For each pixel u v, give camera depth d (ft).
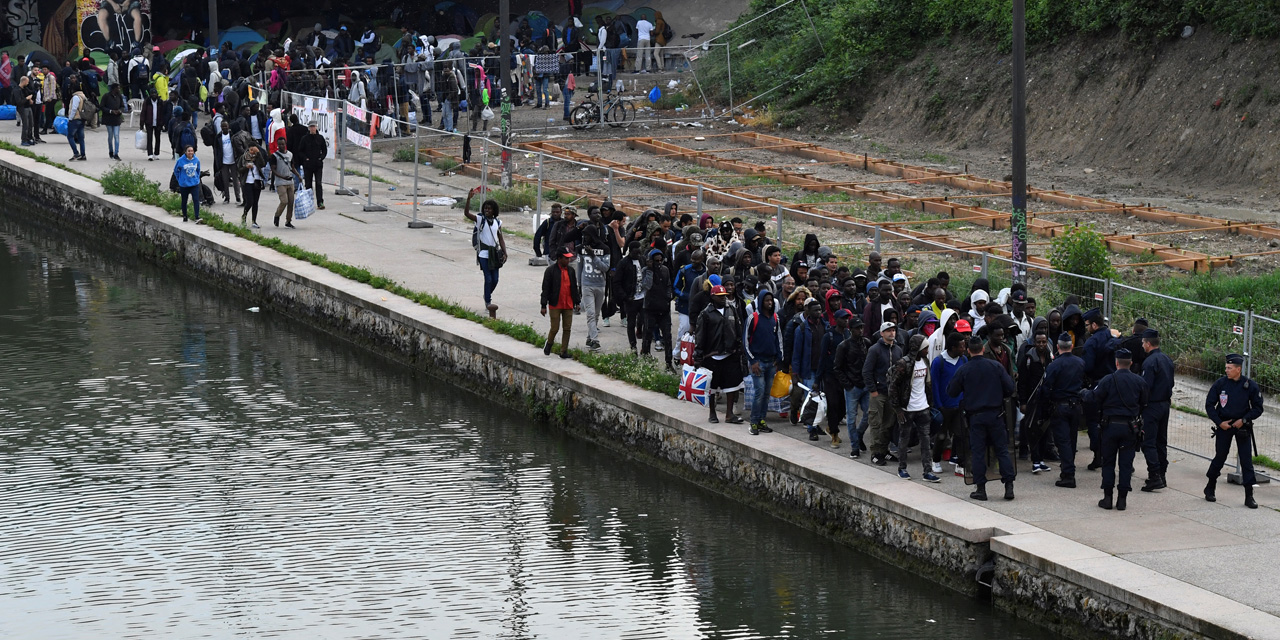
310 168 125.49
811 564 58.03
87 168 144.66
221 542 60.39
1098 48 154.40
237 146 125.90
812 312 65.62
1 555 58.75
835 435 64.28
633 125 176.65
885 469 61.00
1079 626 48.80
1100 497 57.47
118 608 53.57
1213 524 54.03
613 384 75.05
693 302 69.82
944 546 54.34
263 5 237.25
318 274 101.60
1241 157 133.39
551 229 95.76
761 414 66.44
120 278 115.65
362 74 175.83
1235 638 43.09
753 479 64.64
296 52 178.70
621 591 55.47
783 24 194.49
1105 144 147.84
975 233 117.80
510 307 91.97
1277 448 64.44
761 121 176.96
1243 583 47.42
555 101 191.93
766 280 71.77
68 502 65.21
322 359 91.86
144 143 150.30
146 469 69.92
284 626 52.01
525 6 238.07
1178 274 99.86
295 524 62.69
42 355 92.02
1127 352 55.72
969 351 57.06
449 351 86.48
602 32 197.77
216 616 52.80
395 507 64.95
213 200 126.82
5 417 78.38
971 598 53.11
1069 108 153.99
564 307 79.41
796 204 126.82
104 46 211.61
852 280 69.82
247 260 108.17
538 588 55.72
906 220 122.31
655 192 135.74
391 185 139.54
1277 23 136.87
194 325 100.63
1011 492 56.80
